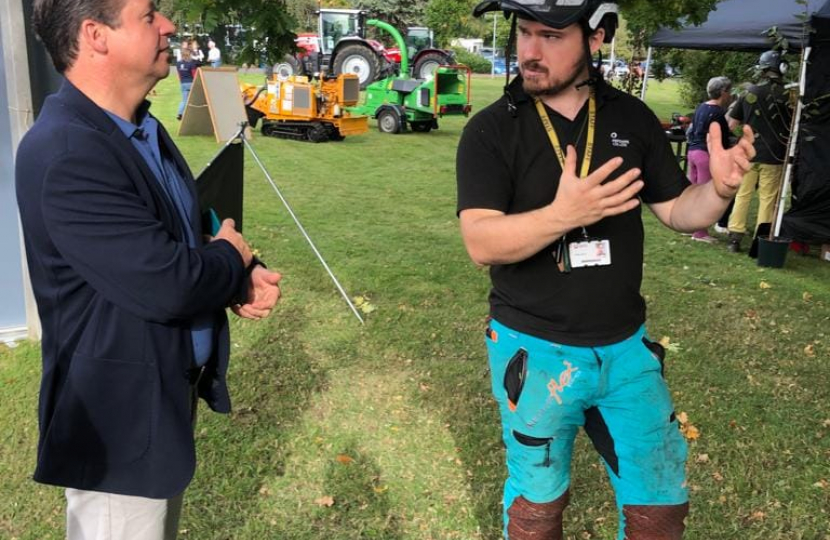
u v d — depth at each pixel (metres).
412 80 16.36
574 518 3.01
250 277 2.00
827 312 5.58
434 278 6.07
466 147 2.02
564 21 1.83
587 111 2.02
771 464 3.41
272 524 2.95
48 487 3.13
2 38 4.11
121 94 1.70
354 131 14.83
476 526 2.96
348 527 2.94
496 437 3.61
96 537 1.78
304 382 4.13
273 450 3.45
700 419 3.80
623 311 2.03
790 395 4.12
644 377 2.06
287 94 14.27
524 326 2.04
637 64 17.84
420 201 9.31
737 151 1.90
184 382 1.77
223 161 2.78
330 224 7.89
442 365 4.41
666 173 2.13
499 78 38.31
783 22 7.81
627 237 2.02
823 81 6.81
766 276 6.55
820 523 2.99
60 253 1.59
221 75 5.39
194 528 2.89
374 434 3.63
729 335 5.04
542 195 1.99
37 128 1.60
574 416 2.09
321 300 5.45
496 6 2.08
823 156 6.87
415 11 44.34
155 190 1.71
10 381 3.98
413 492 3.18
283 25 3.06
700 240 7.77
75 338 1.67
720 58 18.17
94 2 1.59
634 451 2.08
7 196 4.37
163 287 1.59
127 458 1.70
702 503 3.11
